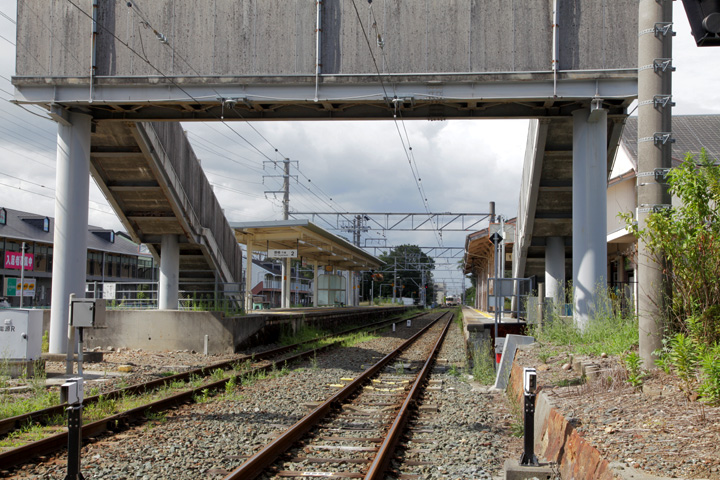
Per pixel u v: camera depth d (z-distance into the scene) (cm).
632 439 586
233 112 1728
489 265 4406
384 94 1562
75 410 598
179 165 2078
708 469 489
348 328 3888
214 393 1203
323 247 4191
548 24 1533
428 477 669
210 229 2394
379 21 1571
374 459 702
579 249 1566
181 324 1998
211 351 1977
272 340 2439
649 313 855
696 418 627
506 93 1538
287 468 693
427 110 1680
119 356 1811
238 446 779
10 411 901
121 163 1936
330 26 1580
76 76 1620
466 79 1538
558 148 1852
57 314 1656
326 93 1573
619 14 1523
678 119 2858
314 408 1060
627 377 855
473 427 930
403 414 950
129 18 1627
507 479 639
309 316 2986
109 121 1733
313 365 1706
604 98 1513
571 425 659
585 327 1395
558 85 1524
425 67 1555
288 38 1589
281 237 3506
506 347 1371
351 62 1571
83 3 1630
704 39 516
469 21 1552
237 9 1605
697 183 795
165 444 785
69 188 1669
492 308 3775
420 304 10444
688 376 720
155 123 1872
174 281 2309
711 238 782
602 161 1575
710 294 783
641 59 895
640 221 882
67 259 1658
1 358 1272
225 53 1599
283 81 1579
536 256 2625
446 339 2950
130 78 1608
